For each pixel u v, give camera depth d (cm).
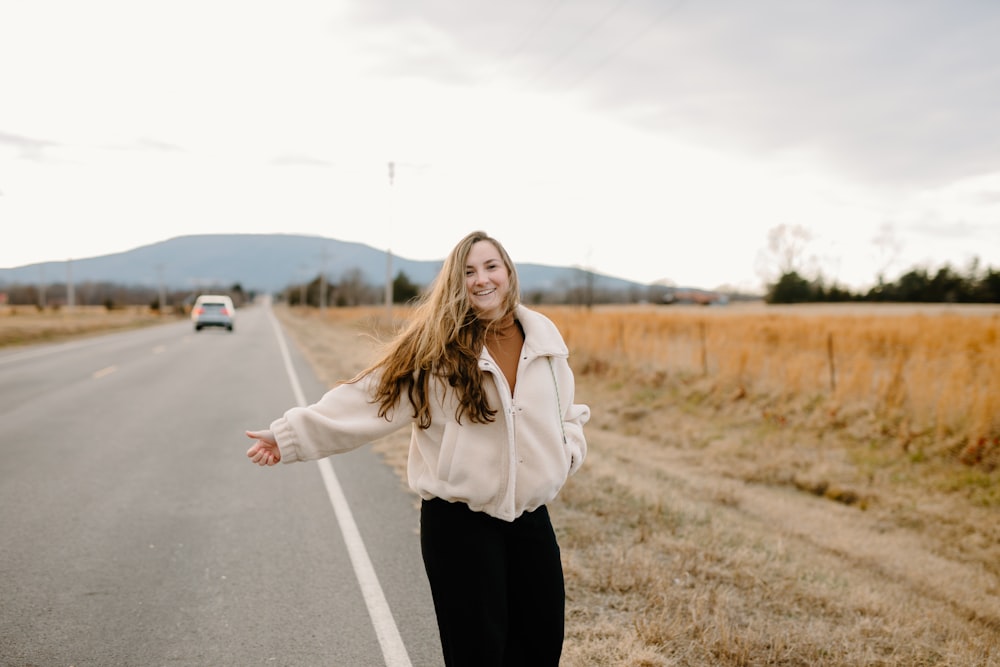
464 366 210
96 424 929
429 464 222
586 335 1772
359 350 2106
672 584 393
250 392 1262
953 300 5991
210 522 518
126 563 432
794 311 4828
